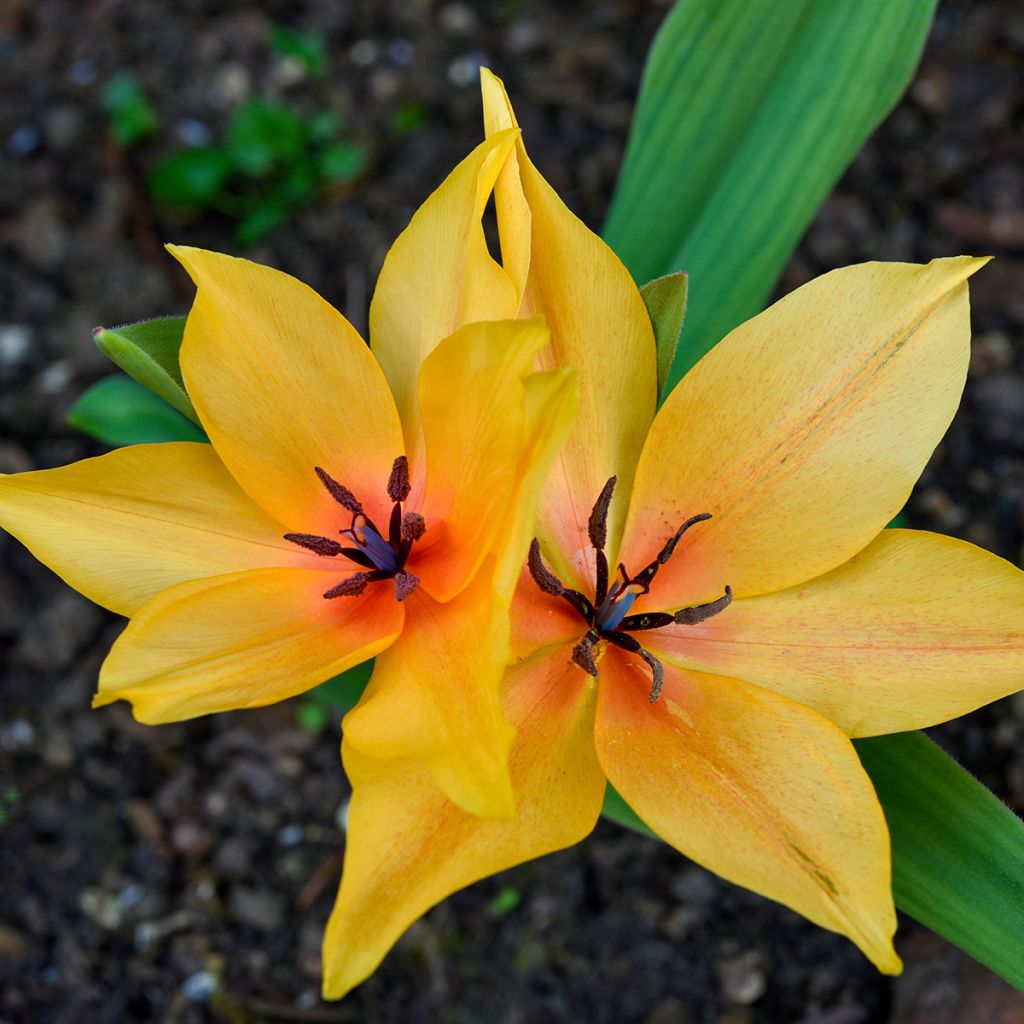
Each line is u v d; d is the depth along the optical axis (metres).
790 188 0.24
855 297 0.19
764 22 0.24
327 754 0.32
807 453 0.19
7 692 0.32
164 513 0.19
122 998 0.29
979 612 0.19
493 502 0.17
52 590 0.33
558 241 0.19
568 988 0.29
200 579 0.18
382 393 0.19
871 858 0.17
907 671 0.19
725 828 0.18
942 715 0.19
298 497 0.19
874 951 0.17
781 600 0.20
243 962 0.30
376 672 0.18
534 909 0.30
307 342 0.19
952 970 0.27
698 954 0.29
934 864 0.20
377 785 0.17
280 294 0.18
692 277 0.24
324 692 0.22
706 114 0.24
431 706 0.17
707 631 0.20
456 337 0.17
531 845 0.17
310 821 0.31
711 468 0.19
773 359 0.19
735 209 0.24
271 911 0.30
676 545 0.20
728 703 0.19
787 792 0.18
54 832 0.31
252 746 0.32
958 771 0.20
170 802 0.31
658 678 0.19
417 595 0.19
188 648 0.18
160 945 0.30
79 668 0.33
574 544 0.20
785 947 0.29
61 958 0.30
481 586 0.17
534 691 0.19
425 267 0.19
